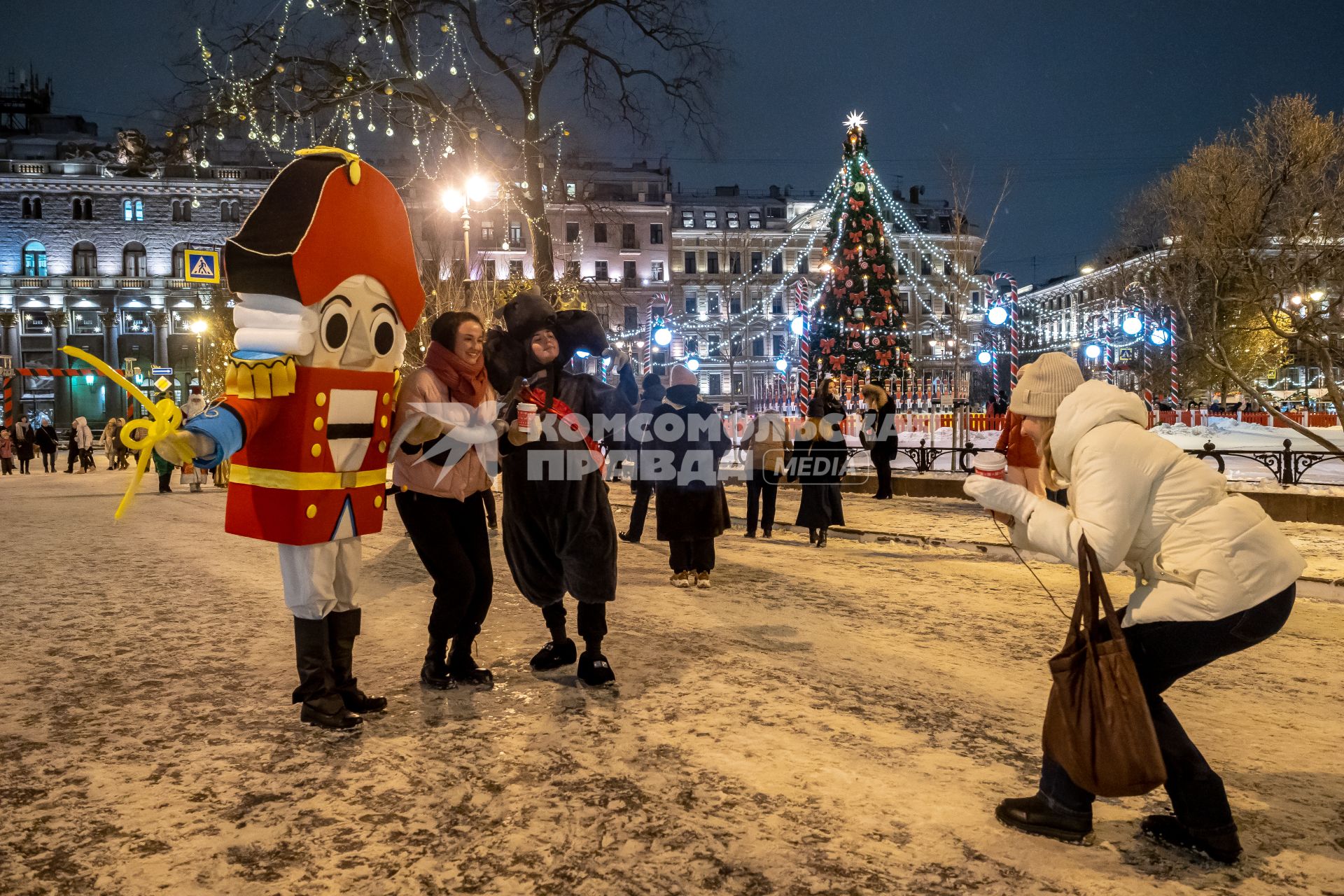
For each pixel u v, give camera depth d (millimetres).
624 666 4715
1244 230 10180
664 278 66625
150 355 59156
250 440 3428
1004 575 8156
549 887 2477
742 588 7207
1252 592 2582
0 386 31016
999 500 2861
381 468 3854
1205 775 2680
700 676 4555
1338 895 2488
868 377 23688
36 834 2756
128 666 4711
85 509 13969
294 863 2592
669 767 3334
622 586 7191
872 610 6457
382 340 3729
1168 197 11375
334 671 3871
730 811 2967
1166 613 2654
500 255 59844
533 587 4461
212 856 2623
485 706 4043
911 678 4656
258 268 3301
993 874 2590
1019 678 4754
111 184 57875
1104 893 2486
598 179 64812
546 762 3375
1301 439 23156
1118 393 2811
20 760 3377
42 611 6078
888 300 24328
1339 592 7332
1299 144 9695
